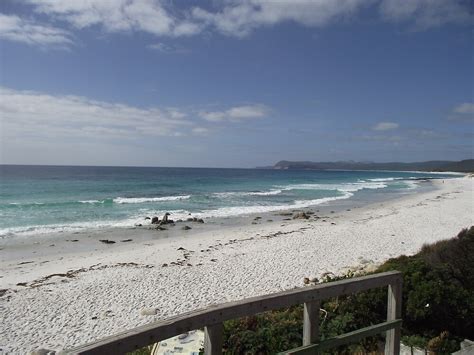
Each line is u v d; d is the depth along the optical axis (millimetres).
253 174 127250
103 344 2234
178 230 23875
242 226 25359
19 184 55844
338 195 48125
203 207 34938
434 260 8867
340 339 3506
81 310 10531
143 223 26125
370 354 5414
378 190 57594
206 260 15828
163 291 11945
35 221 25984
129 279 13203
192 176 97375
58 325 9602
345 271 13258
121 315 10180
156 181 71562
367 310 6395
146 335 2432
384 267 8094
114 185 58562
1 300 11281
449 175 152375
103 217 28297
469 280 7488
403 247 17625
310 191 53844
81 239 21016
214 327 2760
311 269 14008
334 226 24156
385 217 27703
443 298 6242
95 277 13539
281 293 3137
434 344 5582
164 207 34469
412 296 6359
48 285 12695
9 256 17250
